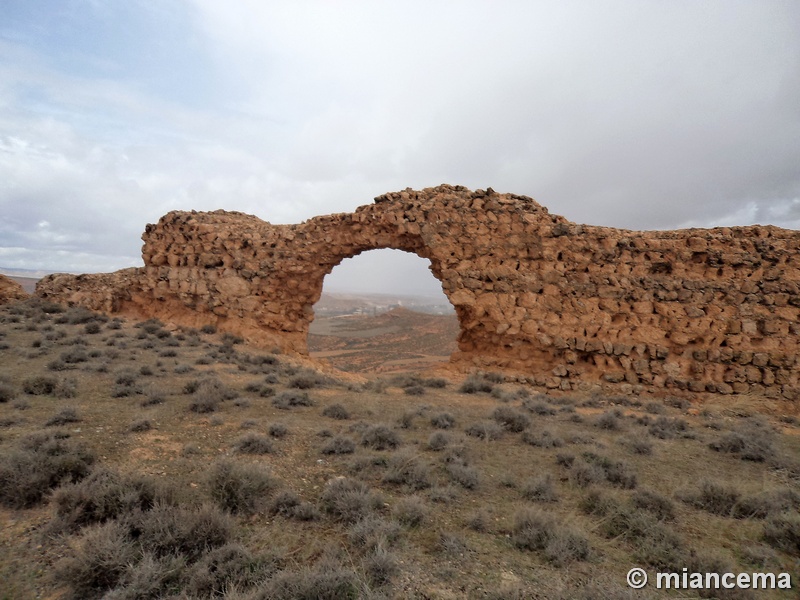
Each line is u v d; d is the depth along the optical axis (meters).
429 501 5.91
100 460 6.46
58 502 4.87
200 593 3.75
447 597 3.86
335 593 3.69
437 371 18.73
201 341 19.08
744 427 11.37
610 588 4.01
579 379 16.52
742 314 15.56
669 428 10.99
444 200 19.33
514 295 17.97
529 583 4.15
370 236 20.38
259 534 4.81
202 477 6.05
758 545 5.13
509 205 18.66
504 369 17.92
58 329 18.67
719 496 6.32
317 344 57.44
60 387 10.05
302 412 10.41
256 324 21.34
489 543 4.93
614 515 5.59
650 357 16.02
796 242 15.83
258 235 22.42
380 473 6.83
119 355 14.83
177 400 10.37
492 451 8.41
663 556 4.77
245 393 11.80
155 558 4.16
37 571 4.00
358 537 4.73
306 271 21.58
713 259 16.19
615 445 9.29
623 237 17.28
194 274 22.55
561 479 7.16
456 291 18.61
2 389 9.45
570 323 17.06
